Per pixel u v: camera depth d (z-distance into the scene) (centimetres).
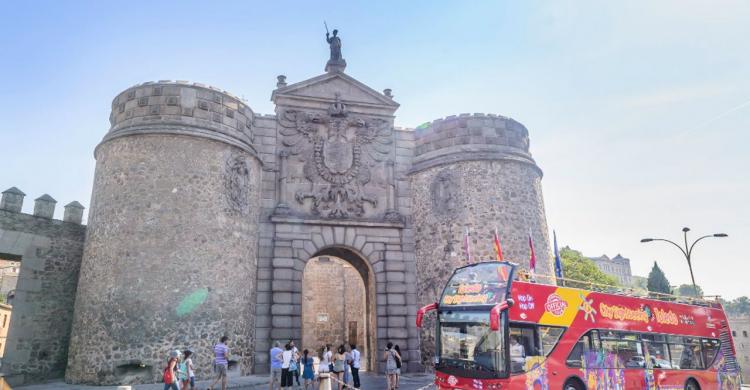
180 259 1856
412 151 2583
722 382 1661
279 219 2247
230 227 2008
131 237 1838
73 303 2075
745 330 4806
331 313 3472
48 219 2088
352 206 2380
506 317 1195
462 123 2462
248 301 2064
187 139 1973
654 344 1505
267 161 2328
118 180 1920
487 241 2275
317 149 2394
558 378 1242
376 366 2266
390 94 2611
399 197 2494
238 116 2150
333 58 2580
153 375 1727
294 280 2212
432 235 2383
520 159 2420
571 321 1326
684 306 1666
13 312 1938
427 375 2208
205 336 1841
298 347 2141
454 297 1347
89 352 1764
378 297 2323
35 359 1947
